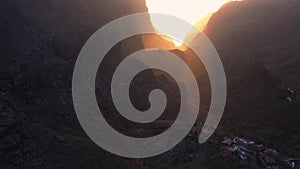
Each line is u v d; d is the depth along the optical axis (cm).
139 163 5859
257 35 15638
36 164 4916
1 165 4694
